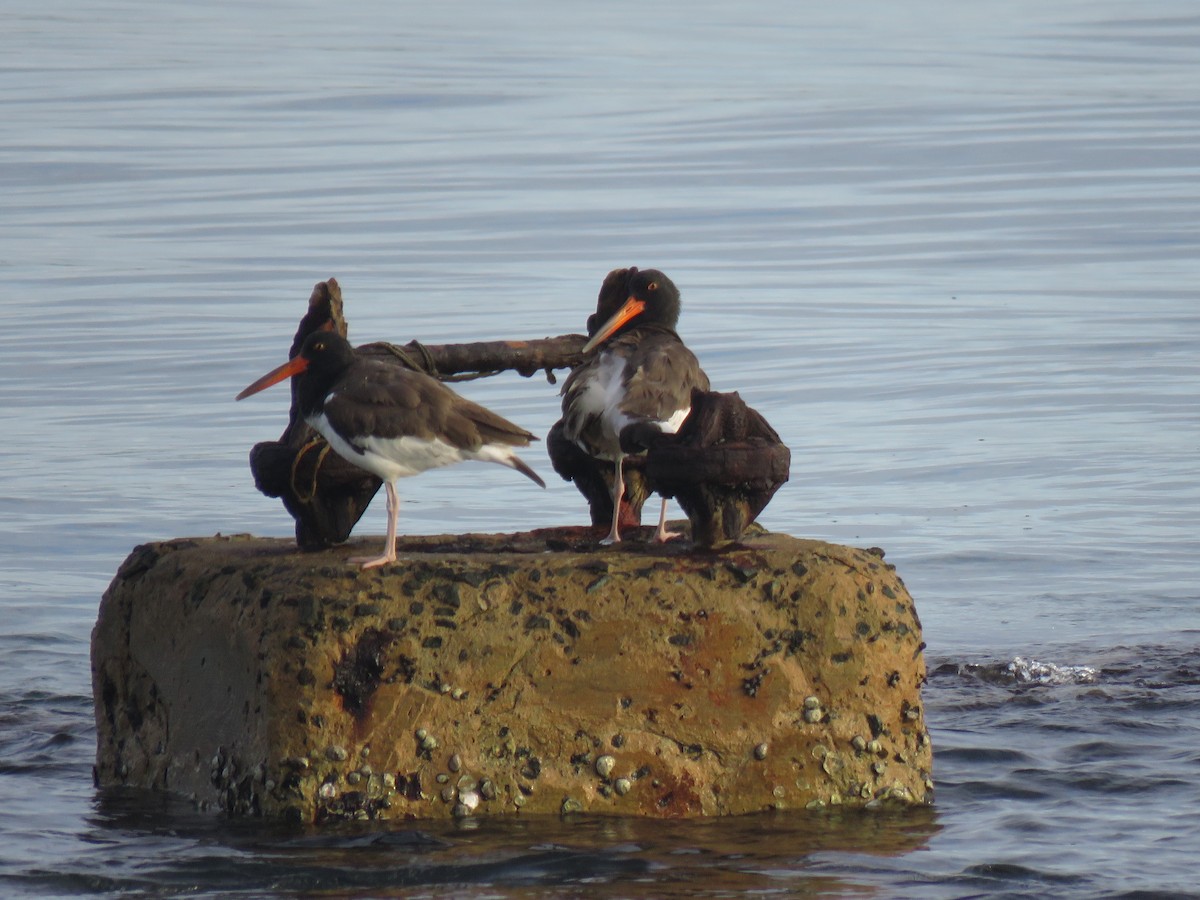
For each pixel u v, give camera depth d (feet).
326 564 27.09
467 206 107.55
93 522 52.39
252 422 64.54
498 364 33.53
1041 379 69.92
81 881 25.03
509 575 26.89
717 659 27.25
